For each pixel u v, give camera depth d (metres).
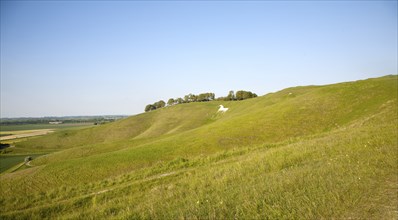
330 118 42.59
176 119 124.31
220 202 8.84
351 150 15.19
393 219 6.64
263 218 7.37
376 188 8.59
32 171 38.50
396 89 46.47
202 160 28.52
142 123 131.25
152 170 27.52
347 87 56.12
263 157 18.56
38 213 15.29
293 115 48.53
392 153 12.66
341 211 7.24
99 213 10.95
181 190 12.86
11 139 125.94
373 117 34.12
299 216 7.14
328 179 9.68
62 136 118.19
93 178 32.41
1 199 24.94
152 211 9.17
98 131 124.56
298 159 15.74
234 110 109.81
